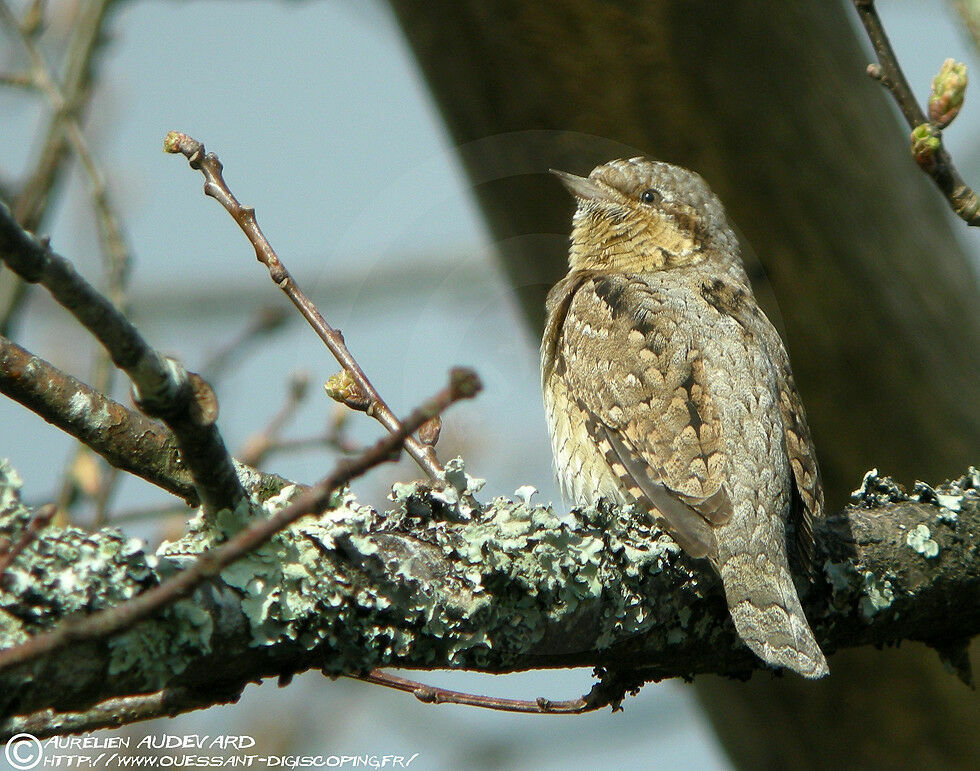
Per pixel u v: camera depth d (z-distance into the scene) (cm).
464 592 558
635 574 621
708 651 677
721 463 730
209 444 472
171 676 475
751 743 1071
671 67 977
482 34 977
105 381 979
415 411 407
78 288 401
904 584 708
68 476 962
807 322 1006
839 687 1019
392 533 567
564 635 596
